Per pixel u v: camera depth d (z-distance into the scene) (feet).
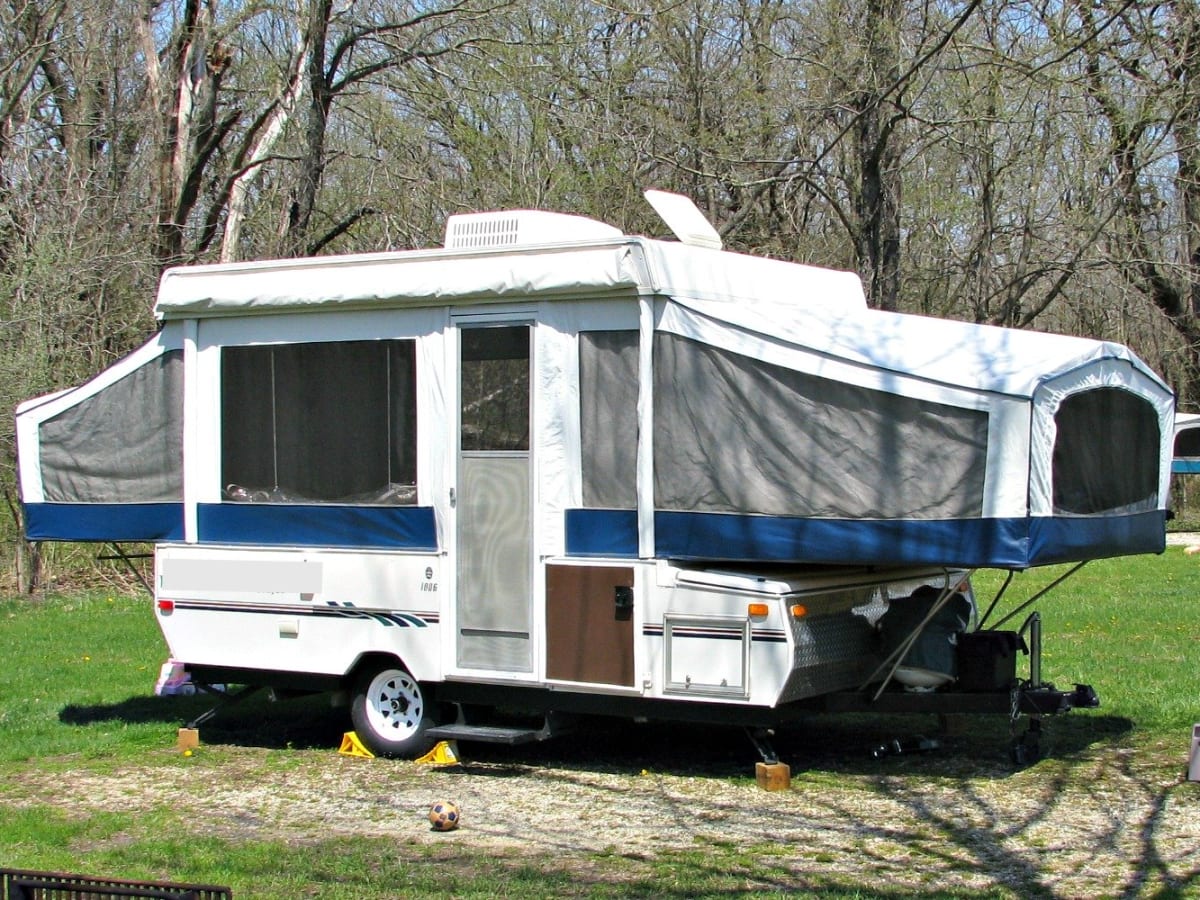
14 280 58.29
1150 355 94.68
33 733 33.17
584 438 27.91
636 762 29.50
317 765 29.86
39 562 62.18
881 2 54.90
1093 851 22.09
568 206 66.39
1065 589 58.54
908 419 24.88
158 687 32.78
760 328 26.32
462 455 29.12
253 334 31.55
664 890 20.34
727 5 65.26
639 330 27.35
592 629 27.71
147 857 22.56
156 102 66.49
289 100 63.26
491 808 25.84
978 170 59.57
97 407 33.37
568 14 65.98
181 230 66.18
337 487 30.53
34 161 65.62
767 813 25.00
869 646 28.07
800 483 25.79
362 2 67.97
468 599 29.04
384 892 20.59
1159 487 28.71
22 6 65.00
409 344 29.73
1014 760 28.14
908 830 23.59
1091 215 59.57
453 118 68.18
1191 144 59.41
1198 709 32.40
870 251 57.21
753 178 63.46
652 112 64.95
